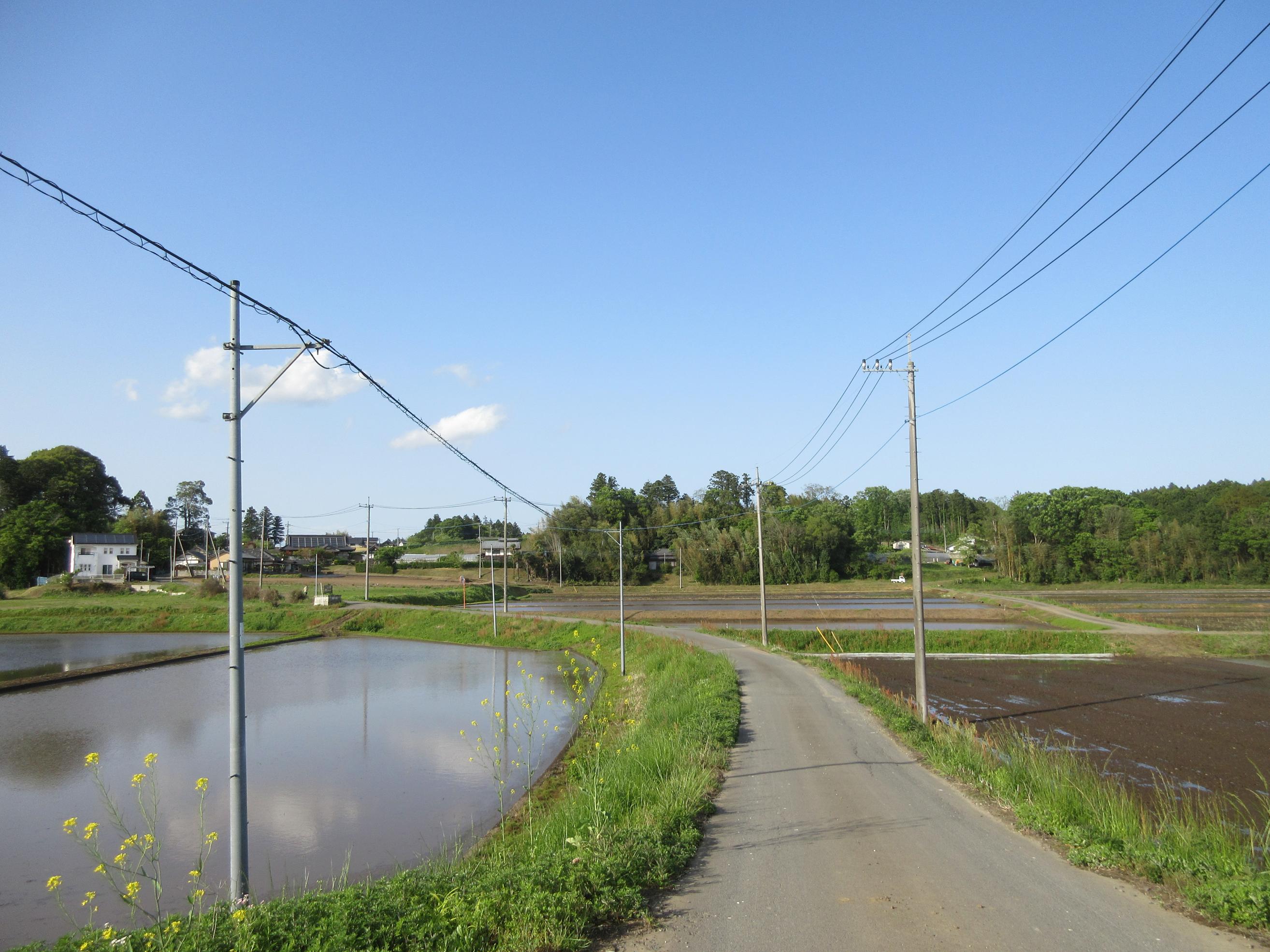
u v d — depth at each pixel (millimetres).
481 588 80938
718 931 6402
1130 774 17422
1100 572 84688
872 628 44281
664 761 12391
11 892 12406
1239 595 68125
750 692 21953
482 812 15789
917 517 20516
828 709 19078
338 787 17891
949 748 14078
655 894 7297
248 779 18797
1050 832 9195
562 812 10500
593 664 37281
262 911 6309
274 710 27766
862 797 11062
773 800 10945
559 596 76000
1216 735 21641
